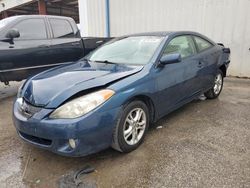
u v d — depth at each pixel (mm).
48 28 5777
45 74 3303
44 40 5609
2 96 5711
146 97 3070
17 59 5168
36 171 2652
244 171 2529
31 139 2729
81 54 6363
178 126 3662
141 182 2408
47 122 2453
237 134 3375
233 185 2324
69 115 2434
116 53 3754
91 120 2453
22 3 19281
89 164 2732
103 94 2586
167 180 2422
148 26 8539
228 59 5164
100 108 2514
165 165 2664
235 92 5559
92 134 2486
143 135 3115
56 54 5824
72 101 2510
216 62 4652
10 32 4949
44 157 2916
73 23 6402
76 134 2398
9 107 4871
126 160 2783
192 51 4062
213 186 2318
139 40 3820
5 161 2855
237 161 2709
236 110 4332
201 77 4207
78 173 2568
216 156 2814
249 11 6602
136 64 3287
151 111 3240
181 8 7707
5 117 4293
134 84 2863
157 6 8188
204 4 7266
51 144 2525
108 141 2668
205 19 7344
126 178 2473
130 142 2912
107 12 9406
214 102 4801
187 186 2328
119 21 9258
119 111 2678
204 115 4102
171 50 3602
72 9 23219
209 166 2627
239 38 6906
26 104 2750
